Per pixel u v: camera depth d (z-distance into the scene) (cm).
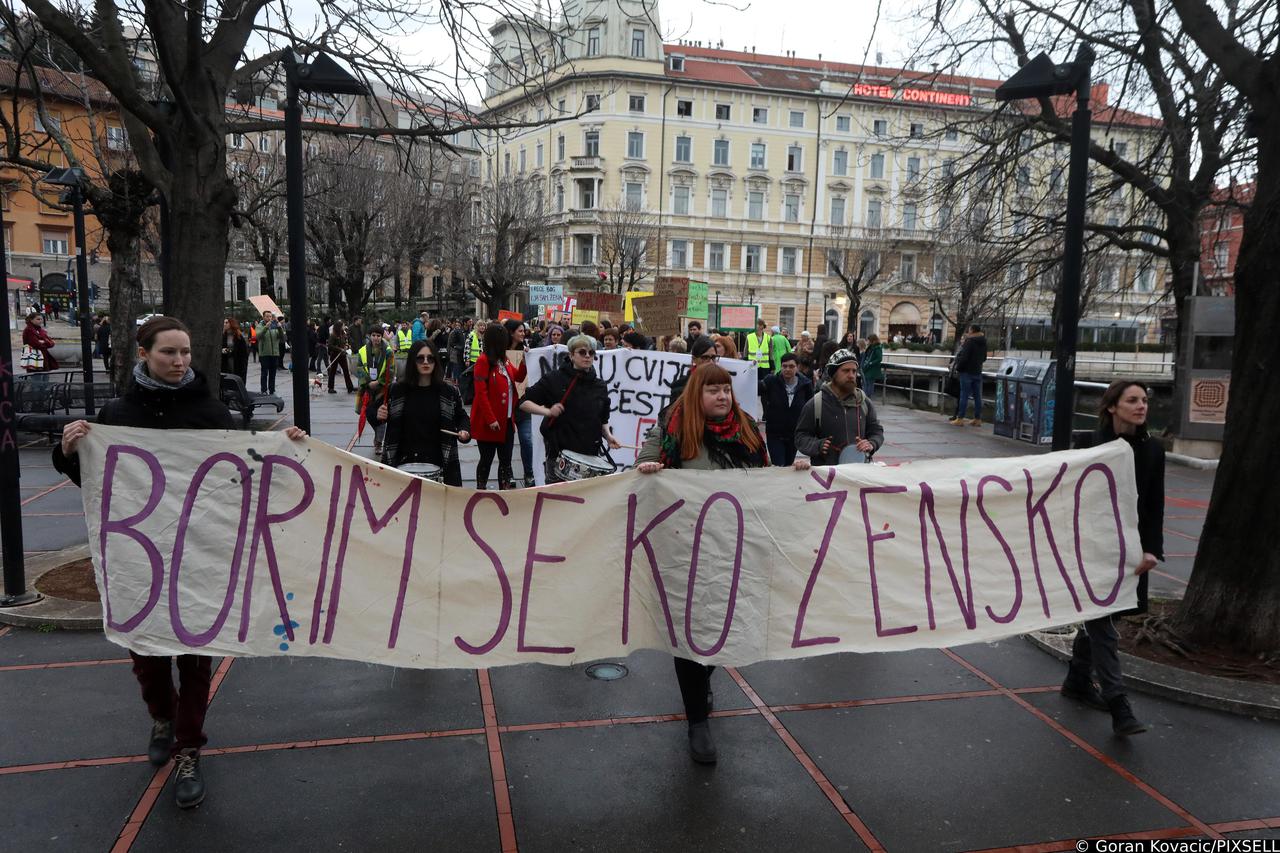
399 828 326
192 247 609
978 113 1312
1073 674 454
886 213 6431
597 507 397
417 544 386
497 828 328
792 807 348
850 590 412
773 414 864
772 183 6512
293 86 549
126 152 1310
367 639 382
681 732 410
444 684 457
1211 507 517
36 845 309
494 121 789
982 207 1388
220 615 365
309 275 4056
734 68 6500
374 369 2014
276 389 2222
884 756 391
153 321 365
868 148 6525
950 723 425
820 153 6550
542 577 394
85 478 355
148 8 541
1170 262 1508
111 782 351
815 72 6862
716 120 6350
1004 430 1473
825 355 1655
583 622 397
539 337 2175
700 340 738
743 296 6550
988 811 347
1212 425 1235
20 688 433
